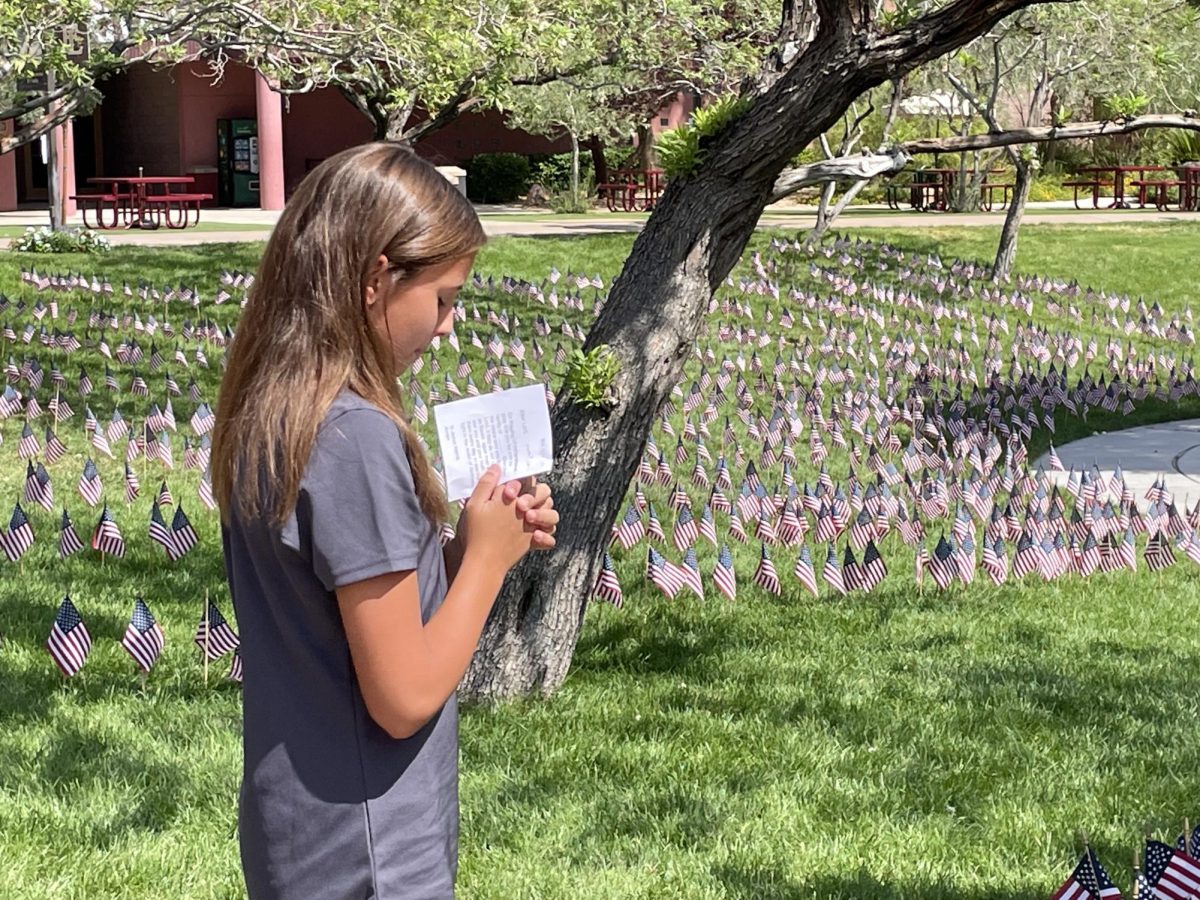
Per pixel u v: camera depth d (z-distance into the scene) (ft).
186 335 53.78
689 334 20.16
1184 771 18.26
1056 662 23.41
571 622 20.52
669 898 14.06
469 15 48.37
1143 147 127.95
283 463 6.23
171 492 34.24
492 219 99.35
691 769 17.71
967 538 28.53
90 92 43.42
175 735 18.25
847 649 23.95
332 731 6.52
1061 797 17.12
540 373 51.57
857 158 20.66
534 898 13.94
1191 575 30.73
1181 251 81.97
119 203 102.68
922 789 17.19
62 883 13.78
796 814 16.28
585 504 20.18
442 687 6.43
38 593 25.09
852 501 34.53
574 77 61.52
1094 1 71.00
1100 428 48.91
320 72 50.08
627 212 110.42
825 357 56.18
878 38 18.49
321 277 6.40
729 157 19.54
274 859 6.57
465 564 6.71
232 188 119.14
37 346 50.24
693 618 25.72
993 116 71.92
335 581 6.22
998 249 74.69
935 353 57.72
